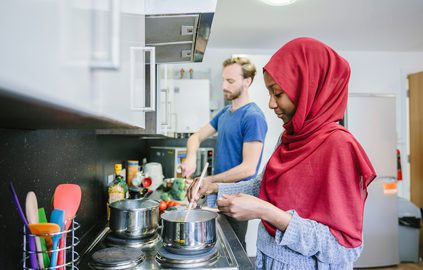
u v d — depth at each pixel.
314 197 0.91
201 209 1.22
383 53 3.93
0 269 0.74
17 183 0.81
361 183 0.88
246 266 1.01
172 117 2.70
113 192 1.47
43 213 0.79
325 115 0.96
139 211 1.14
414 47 3.77
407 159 4.00
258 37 3.40
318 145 0.92
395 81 3.94
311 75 0.96
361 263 3.14
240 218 0.94
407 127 4.02
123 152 2.09
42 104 0.30
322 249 0.86
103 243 1.18
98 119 0.48
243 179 1.66
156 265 0.98
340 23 2.99
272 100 1.03
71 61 0.31
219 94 3.78
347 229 0.85
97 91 0.39
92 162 1.41
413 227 3.36
